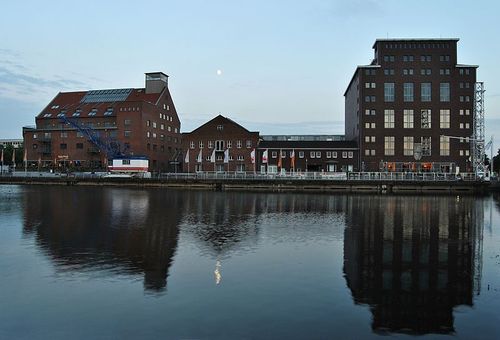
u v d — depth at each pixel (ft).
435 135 344.08
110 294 55.52
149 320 46.98
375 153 344.90
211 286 58.90
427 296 55.16
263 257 76.48
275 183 286.05
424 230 108.78
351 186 277.64
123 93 453.17
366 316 48.32
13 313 49.24
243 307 50.78
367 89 348.18
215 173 325.83
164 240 92.99
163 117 440.04
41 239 93.45
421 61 346.95
